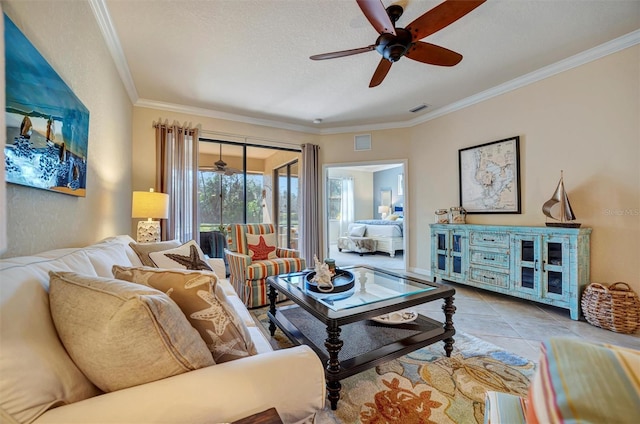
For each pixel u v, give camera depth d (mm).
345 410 1403
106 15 1990
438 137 4148
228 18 2086
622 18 2139
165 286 862
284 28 2213
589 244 2576
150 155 3660
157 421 620
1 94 625
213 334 857
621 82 2424
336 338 1438
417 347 1714
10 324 595
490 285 3145
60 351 682
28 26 1083
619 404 409
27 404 558
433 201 4250
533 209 3061
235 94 3467
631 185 2371
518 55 2645
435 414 1367
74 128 1503
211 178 4293
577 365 467
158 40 2338
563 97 2801
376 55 2619
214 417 671
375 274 2414
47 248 1269
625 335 2168
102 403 613
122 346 642
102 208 2139
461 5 1608
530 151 3076
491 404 746
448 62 2207
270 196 4777
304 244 4750
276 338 2221
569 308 2502
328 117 4363
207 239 4266
